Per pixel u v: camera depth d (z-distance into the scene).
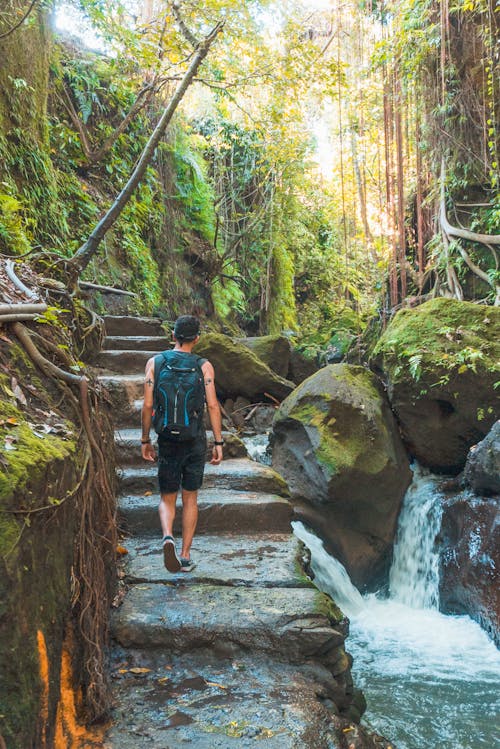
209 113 13.99
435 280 9.22
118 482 5.14
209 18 8.43
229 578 3.98
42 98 8.38
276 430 6.89
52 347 3.62
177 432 3.90
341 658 3.34
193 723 2.72
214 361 8.70
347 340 11.27
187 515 4.14
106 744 2.55
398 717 3.88
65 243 8.55
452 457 6.77
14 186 7.21
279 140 12.85
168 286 11.93
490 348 6.48
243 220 14.61
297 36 10.05
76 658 2.72
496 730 3.74
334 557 6.30
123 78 10.88
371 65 9.03
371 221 13.51
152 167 11.92
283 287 16.16
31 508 2.15
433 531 6.06
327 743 2.67
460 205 8.87
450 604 5.64
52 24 8.64
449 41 8.18
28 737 1.95
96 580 3.04
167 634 3.33
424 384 6.50
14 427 2.54
